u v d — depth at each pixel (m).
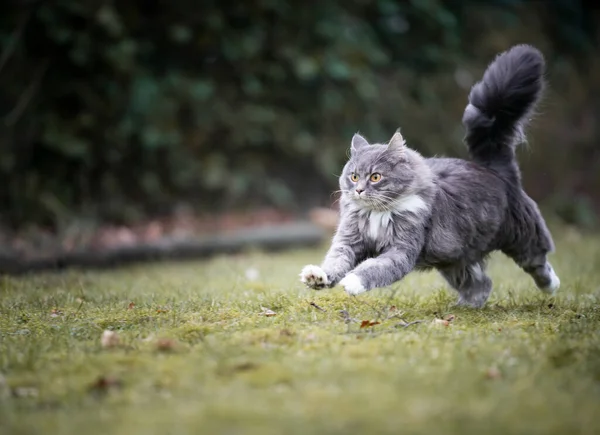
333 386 4.68
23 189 14.51
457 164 7.59
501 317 6.94
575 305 7.46
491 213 7.37
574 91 20.77
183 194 16.42
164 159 16.06
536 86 7.71
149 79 15.16
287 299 7.58
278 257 13.38
